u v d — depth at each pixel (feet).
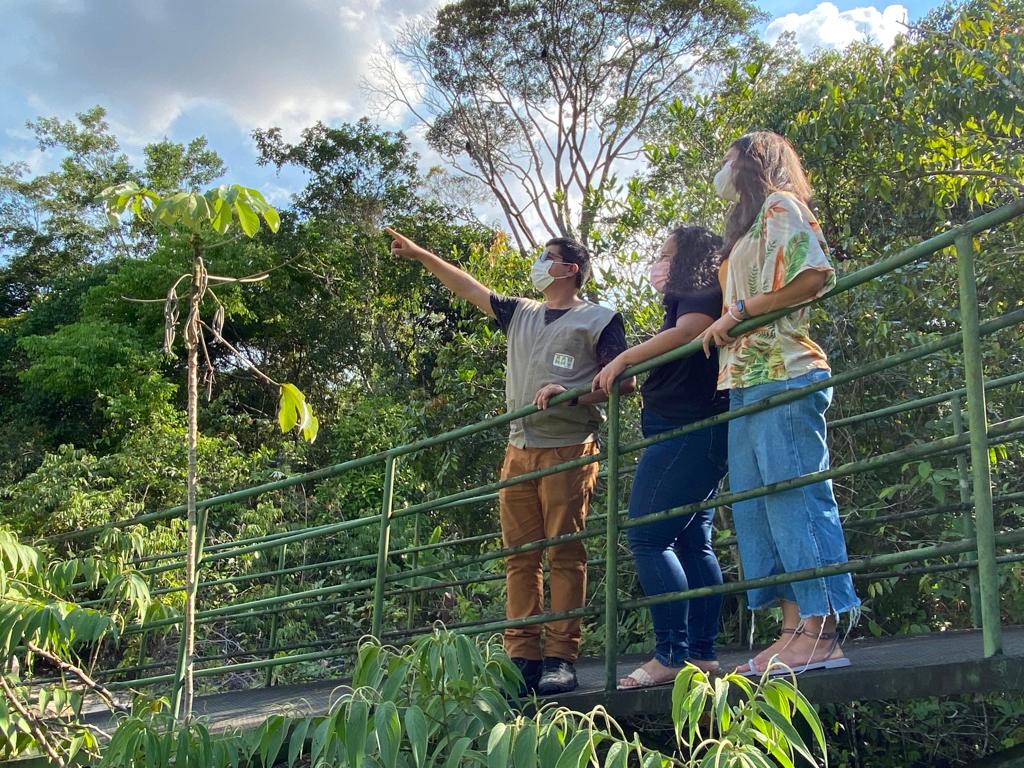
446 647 8.91
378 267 81.20
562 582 11.73
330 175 82.84
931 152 21.39
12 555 13.25
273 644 20.34
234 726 12.28
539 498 12.07
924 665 8.02
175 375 72.18
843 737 16.52
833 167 22.98
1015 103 19.42
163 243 72.08
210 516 47.03
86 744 12.67
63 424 67.21
